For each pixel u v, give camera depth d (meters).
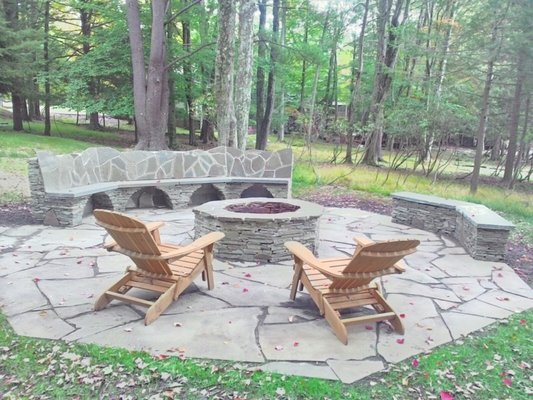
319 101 24.22
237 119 9.47
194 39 18.09
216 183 7.51
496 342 2.74
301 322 2.91
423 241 5.37
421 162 11.46
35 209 5.54
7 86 13.41
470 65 10.23
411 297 3.48
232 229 4.26
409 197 6.22
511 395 2.19
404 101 12.54
